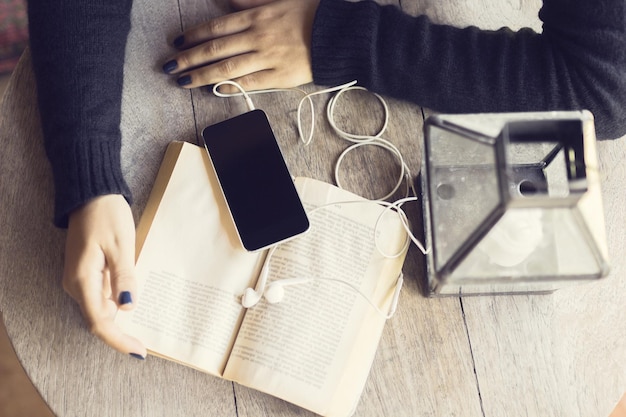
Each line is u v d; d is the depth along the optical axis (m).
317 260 0.66
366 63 0.71
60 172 0.65
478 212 0.57
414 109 0.73
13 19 1.13
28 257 0.66
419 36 0.71
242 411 0.63
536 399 0.64
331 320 0.64
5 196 0.68
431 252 0.61
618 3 0.68
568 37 0.71
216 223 0.67
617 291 0.67
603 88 0.69
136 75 0.72
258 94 0.73
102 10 0.69
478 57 0.71
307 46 0.73
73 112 0.66
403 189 0.70
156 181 0.69
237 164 0.68
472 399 0.64
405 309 0.66
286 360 0.62
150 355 0.64
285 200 0.67
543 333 0.66
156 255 0.65
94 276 0.62
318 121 0.72
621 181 0.71
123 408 0.63
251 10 0.75
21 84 0.71
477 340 0.65
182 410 0.63
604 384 0.65
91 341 0.64
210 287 0.65
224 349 0.63
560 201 0.54
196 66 0.74
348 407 0.62
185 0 0.76
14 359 1.18
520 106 0.71
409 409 0.63
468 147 0.58
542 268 0.56
